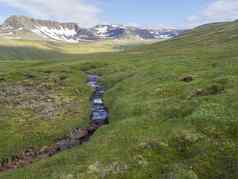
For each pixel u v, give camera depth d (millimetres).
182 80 58188
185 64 79188
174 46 189250
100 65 130000
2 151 38000
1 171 33875
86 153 29359
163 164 24781
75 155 29594
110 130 35812
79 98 69188
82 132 46375
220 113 32031
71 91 76062
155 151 26516
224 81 46812
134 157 25469
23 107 59375
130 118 39281
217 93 42344
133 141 28938
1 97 68312
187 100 40688
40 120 50594
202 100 38156
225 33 182625
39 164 30391
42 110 57281
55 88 79375
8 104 61750
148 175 23312
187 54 112750
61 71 109312
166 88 52000
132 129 32969
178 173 22828
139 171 23703
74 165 26641
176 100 43250
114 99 62156
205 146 26500
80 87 80312
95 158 26828
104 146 29531
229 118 30656
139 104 45938
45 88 79562
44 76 97438
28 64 152375
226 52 96875
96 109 59312
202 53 105812
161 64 86188
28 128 46281
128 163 24750
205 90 44469
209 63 73625
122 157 25781
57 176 24609
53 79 91375
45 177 25656
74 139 43594
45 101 64875
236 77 47750
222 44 137875
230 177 22969
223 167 23969
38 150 39594
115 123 38781
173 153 26375
